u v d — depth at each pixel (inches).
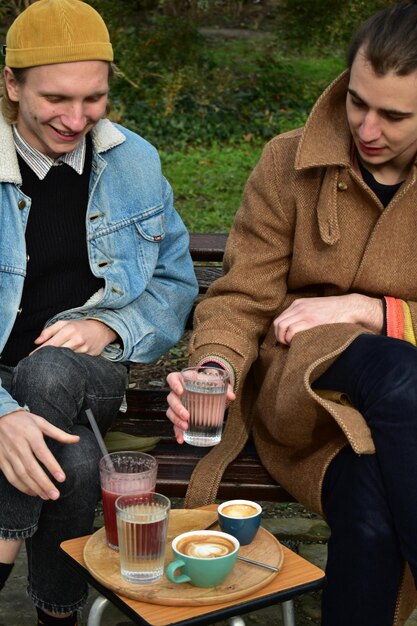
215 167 361.1
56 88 110.0
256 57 497.7
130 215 124.8
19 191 118.7
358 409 109.0
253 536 100.2
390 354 107.4
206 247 145.1
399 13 109.8
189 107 426.6
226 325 124.7
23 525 106.5
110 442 126.6
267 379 121.4
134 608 89.6
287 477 118.6
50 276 121.8
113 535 98.3
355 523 105.1
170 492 120.3
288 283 128.9
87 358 117.0
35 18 109.4
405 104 108.7
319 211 120.8
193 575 90.9
